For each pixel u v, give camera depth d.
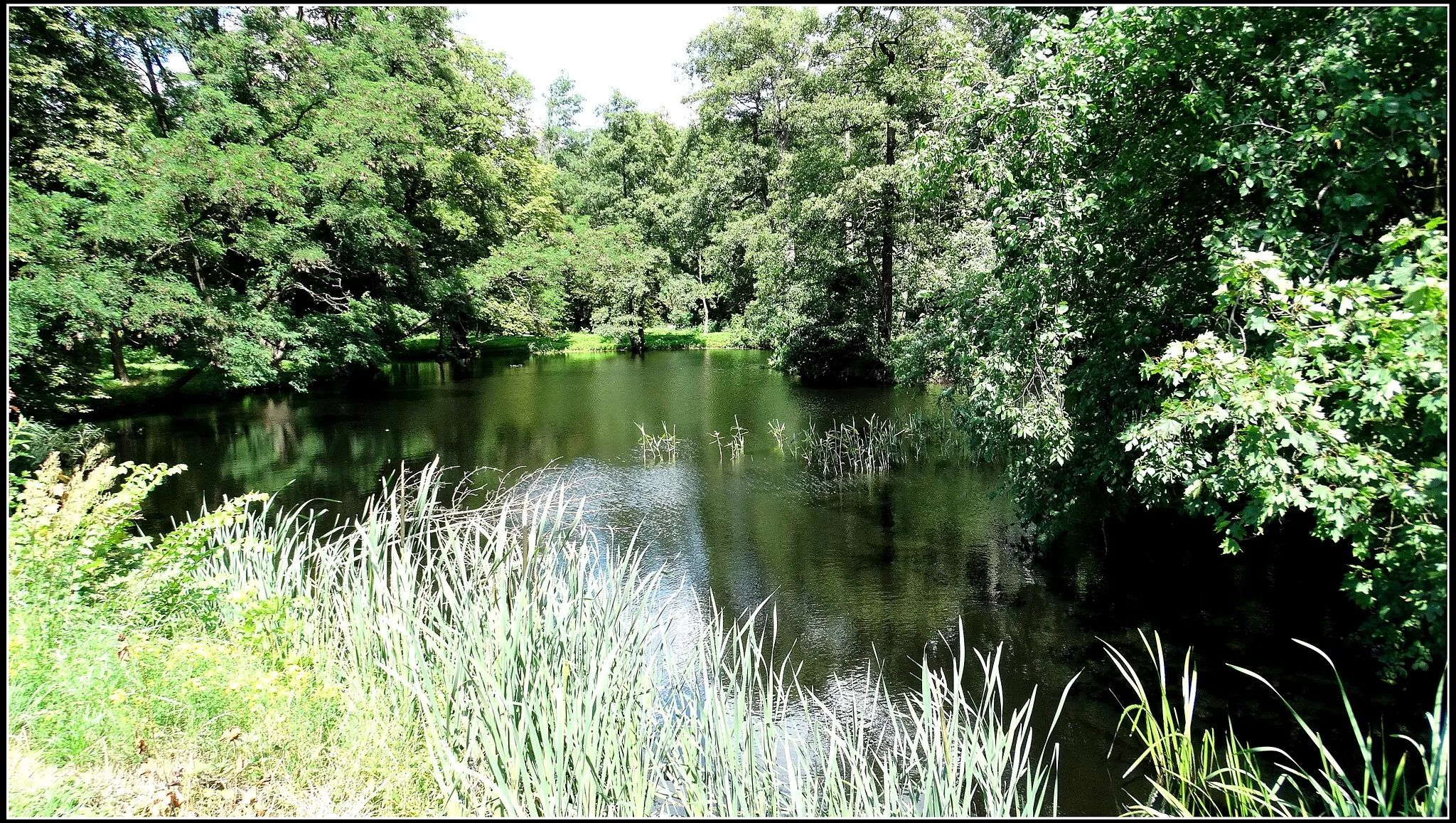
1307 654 5.25
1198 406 3.50
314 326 16.27
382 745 3.21
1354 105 3.65
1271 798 3.23
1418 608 3.40
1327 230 4.21
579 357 29.42
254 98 16.67
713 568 7.30
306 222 15.41
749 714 3.35
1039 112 5.12
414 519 4.74
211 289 14.59
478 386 20.56
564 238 26.42
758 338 30.95
